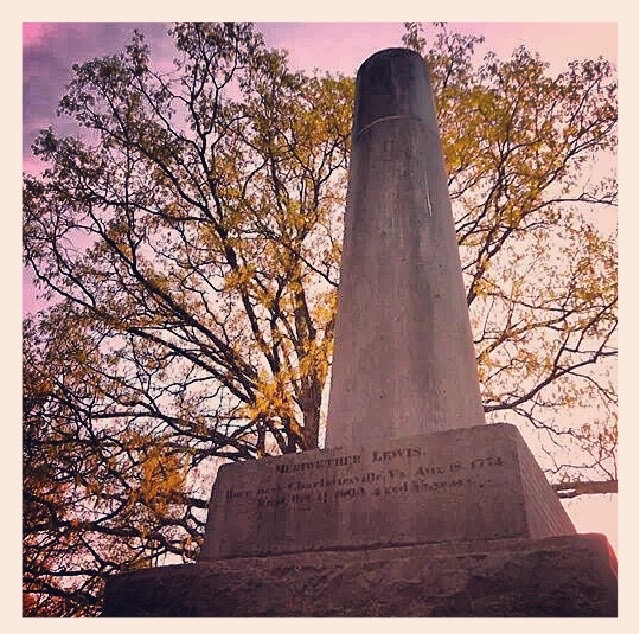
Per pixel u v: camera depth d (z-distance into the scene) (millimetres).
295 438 9227
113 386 9297
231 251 9953
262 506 4586
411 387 4660
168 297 9617
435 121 5922
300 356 9609
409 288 4977
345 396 4809
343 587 3947
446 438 4270
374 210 5336
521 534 3881
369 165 5555
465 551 3889
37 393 9070
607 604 3512
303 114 10445
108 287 9742
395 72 5914
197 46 10305
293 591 4047
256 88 10445
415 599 3787
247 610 4109
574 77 10102
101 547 8859
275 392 9039
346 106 10367
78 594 8547
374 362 4789
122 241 9828
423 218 5266
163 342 9508
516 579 3656
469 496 4074
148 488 8703
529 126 10133
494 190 10188
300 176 10477
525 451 4297
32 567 8586
